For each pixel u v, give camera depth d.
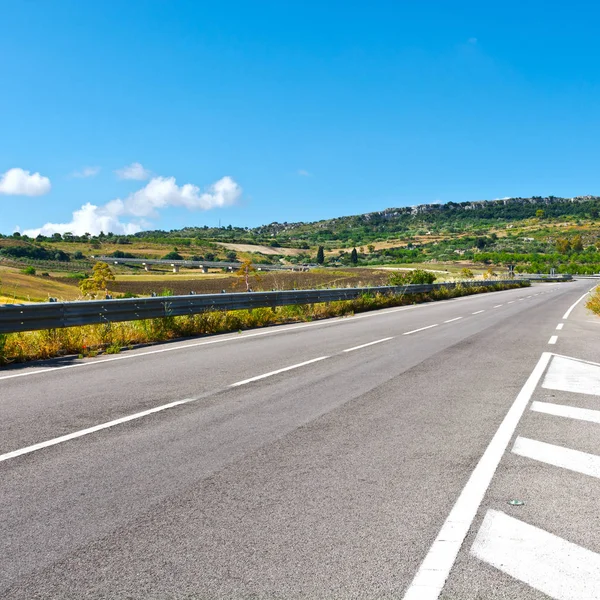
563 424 5.76
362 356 10.65
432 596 2.68
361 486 4.05
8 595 2.71
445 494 3.89
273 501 3.78
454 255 198.25
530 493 3.91
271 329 16.38
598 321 18.77
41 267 143.38
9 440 5.23
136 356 10.84
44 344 11.07
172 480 4.19
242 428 5.62
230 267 170.50
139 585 2.79
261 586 2.77
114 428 5.63
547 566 2.95
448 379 8.31
